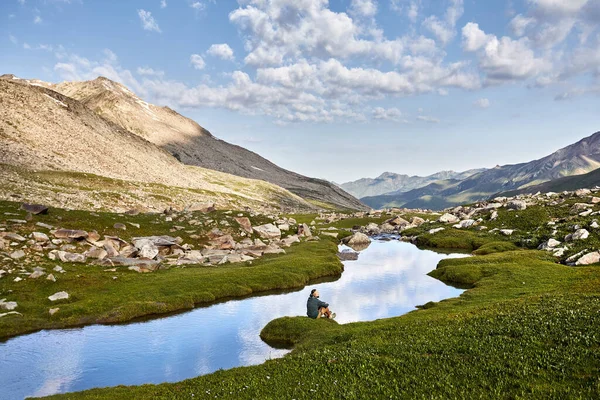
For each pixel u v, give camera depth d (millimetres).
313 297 38312
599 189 90688
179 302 43000
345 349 24250
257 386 19672
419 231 101688
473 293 41000
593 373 16141
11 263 44031
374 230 115500
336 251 78312
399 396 16344
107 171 138250
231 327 37094
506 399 15117
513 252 61250
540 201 91938
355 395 16891
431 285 52000
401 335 25750
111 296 42406
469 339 22047
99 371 27578
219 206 139875
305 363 22422
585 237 57219
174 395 20656
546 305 27250
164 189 134375
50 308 38000
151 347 32000
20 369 27688
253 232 79188
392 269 63156
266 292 49875
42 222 54906
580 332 20297
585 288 34062
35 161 113188
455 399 15477
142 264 53188
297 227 91875
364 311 41094
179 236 67438
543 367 17344
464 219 97750
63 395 22719
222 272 54062
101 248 54688
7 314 36031
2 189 75750
